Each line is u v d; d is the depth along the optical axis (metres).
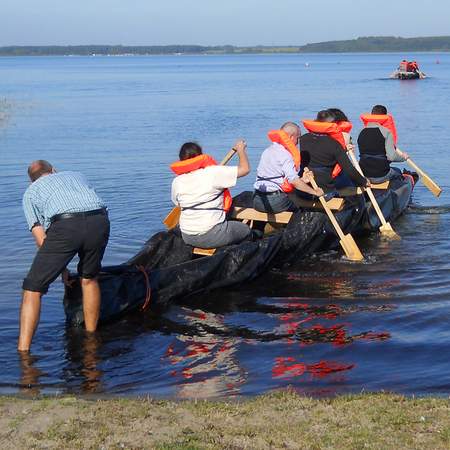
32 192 8.46
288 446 5.70
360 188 13.84
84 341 8.80
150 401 6.68
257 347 8.52
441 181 18.84
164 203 16.22
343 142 13.13
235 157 23.38
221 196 11.08
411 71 75.00
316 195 12.29
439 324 9.10
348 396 6.67
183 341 8.80
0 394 7.24
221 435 5.89
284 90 58.19
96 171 20.55
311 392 7.11
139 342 8.78
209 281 10.60
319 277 11.39
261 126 31.62
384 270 11.66
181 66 166.62
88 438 5.88
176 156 23.31
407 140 25.70
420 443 5.70
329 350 8.34
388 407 6.38
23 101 48.94
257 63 197.00
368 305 9.94
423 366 7.78
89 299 8.97
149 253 10.94
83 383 7.56
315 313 9.70
